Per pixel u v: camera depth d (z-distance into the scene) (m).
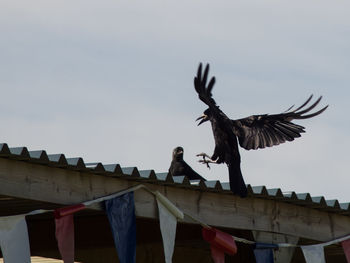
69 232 10.90
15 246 9.99
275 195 14.36
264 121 14.31
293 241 14.97
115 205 11.83
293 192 14.59
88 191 11.59
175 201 13.01
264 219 14.51
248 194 14.04
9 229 9.99
